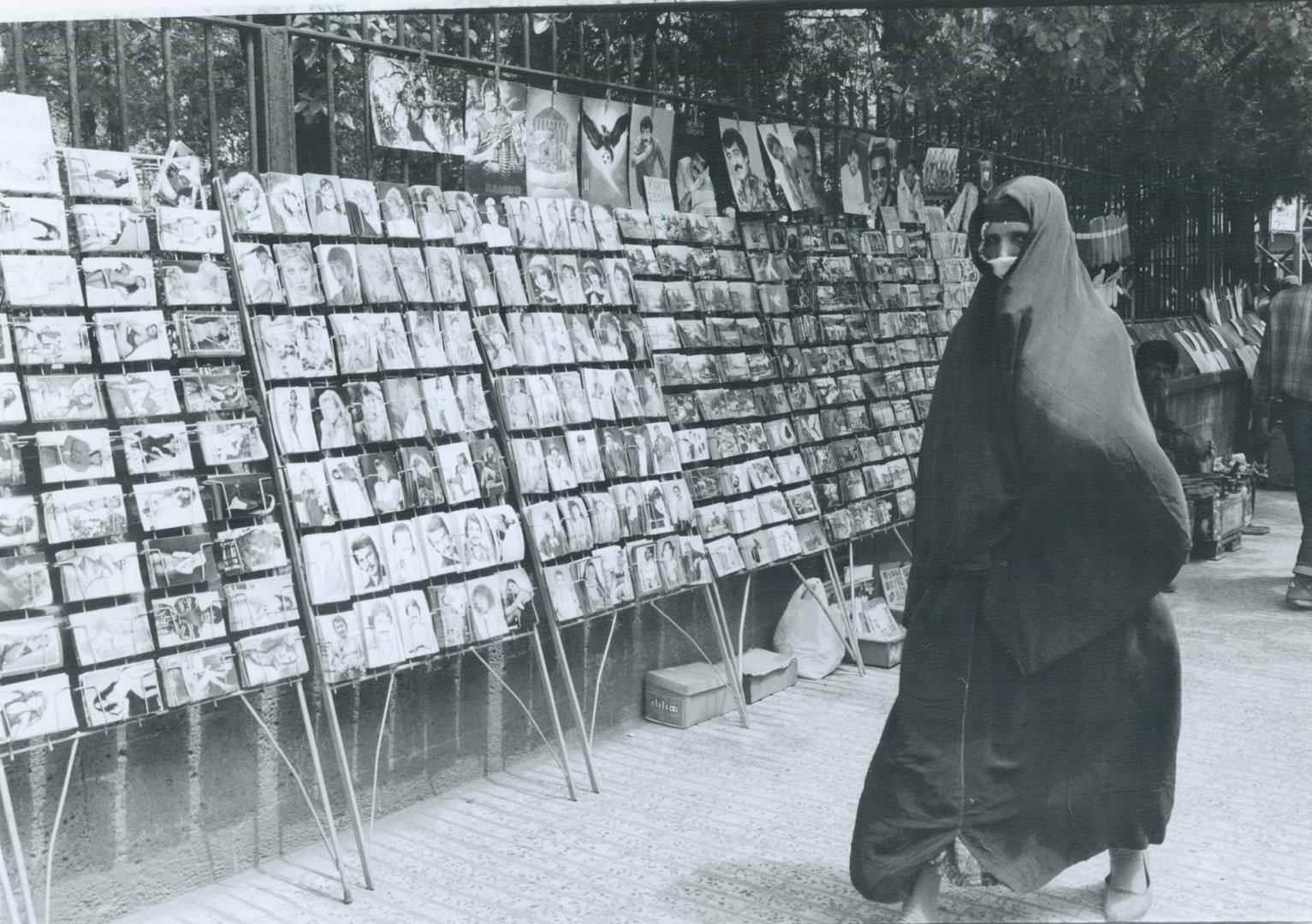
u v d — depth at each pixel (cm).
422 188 476
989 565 346
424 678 485
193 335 402
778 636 675
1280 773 498
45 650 358
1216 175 1237
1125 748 350
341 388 443
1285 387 800
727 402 614
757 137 654
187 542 391
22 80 376
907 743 350
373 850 439
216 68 619
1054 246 352
